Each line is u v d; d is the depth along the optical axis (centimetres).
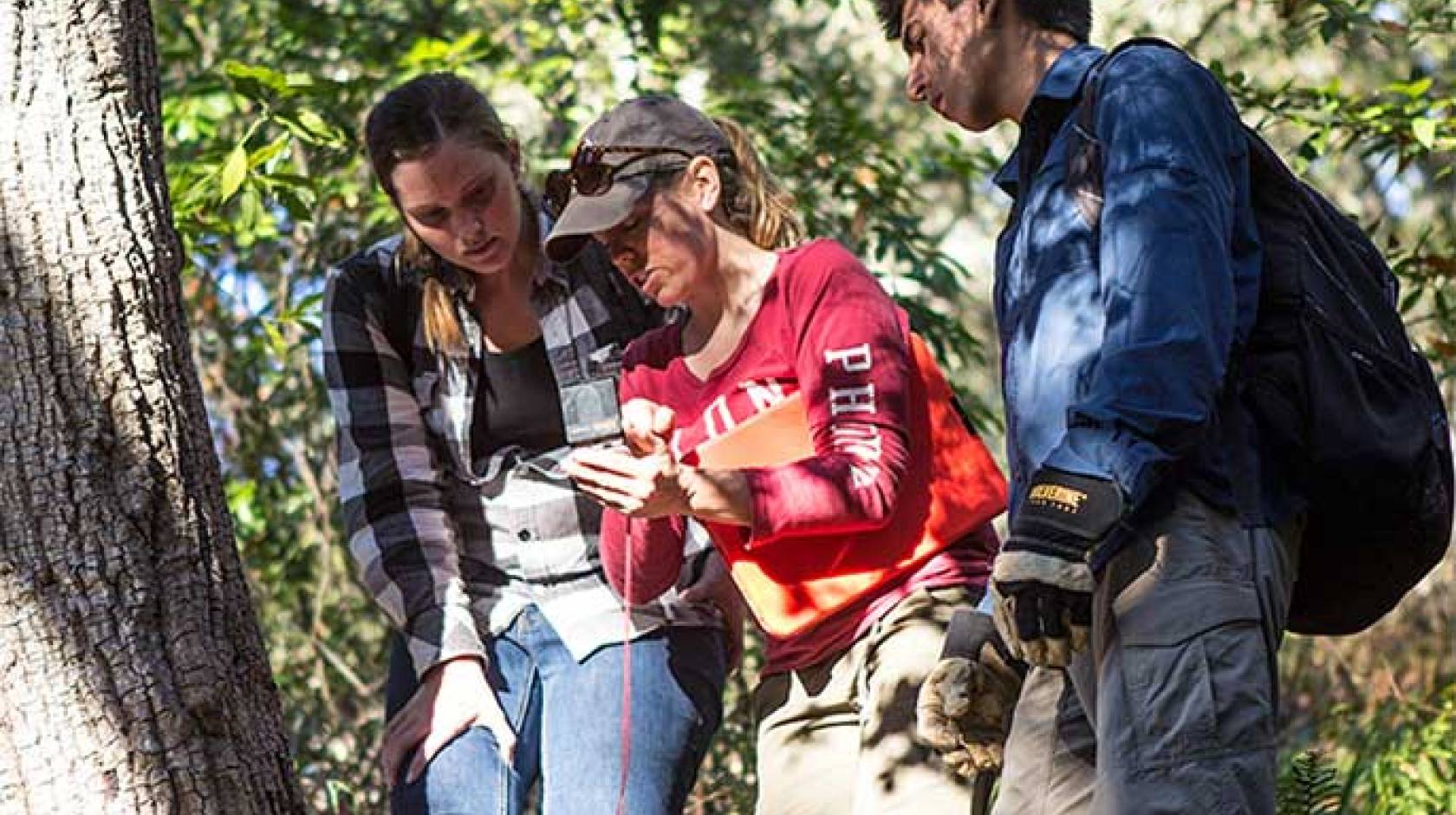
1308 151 728
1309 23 795
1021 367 337
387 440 438
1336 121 746
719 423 401
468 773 421
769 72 1053
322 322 443
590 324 429
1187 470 323
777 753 412
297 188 653
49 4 345
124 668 334
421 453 440
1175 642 317
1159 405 307
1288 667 909
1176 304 312
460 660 427
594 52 817
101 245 343
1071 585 306
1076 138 338
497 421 436
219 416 841
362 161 780
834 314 393
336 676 841
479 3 904
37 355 337
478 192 413
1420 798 697
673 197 398
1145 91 331
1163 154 324
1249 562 322
